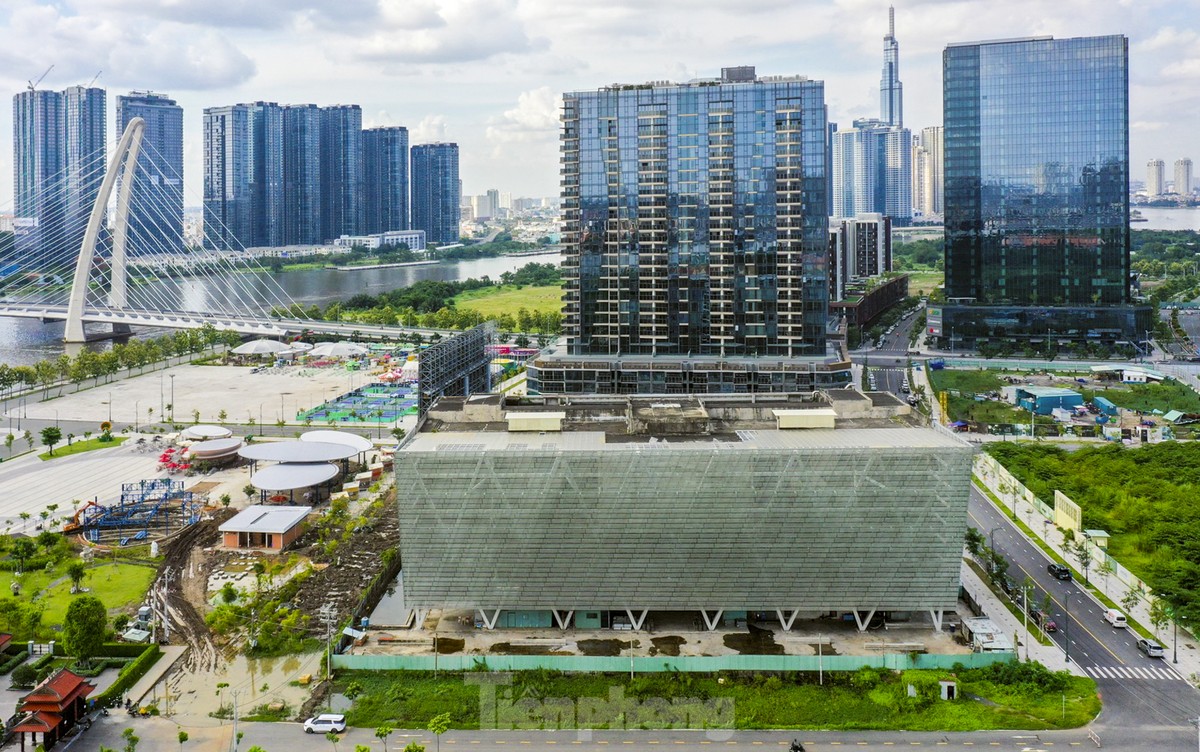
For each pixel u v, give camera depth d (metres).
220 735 190.38
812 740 187.88
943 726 191.62
